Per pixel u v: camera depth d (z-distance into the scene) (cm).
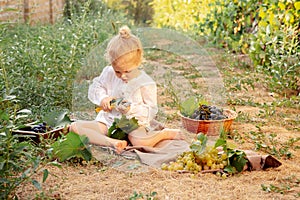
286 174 328
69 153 335
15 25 660
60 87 446
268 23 586
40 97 431
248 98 495
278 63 514
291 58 523
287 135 397
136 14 1186
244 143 379
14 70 448
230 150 335
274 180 321
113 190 305
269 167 337
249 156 336
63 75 455
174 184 311
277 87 514
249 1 654
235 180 320
